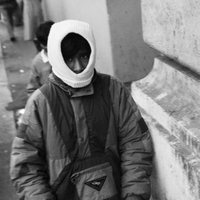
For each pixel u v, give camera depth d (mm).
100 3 4660
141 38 4664
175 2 2473
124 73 4770
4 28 9836
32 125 2371
